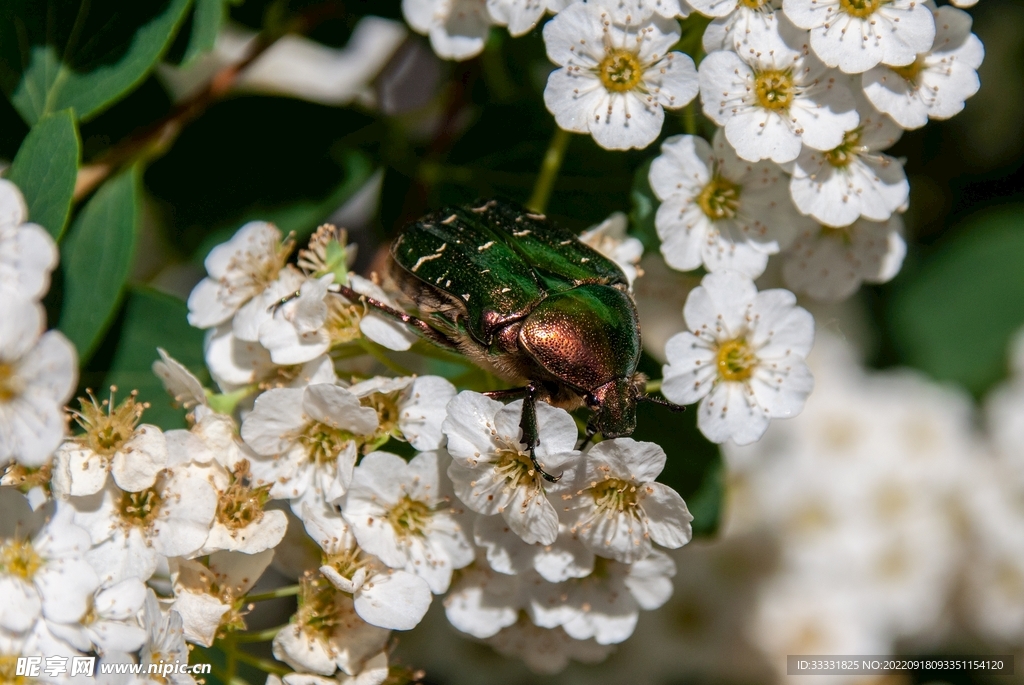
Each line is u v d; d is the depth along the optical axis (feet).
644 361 0.83
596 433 0.78
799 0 0.79
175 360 0.81
